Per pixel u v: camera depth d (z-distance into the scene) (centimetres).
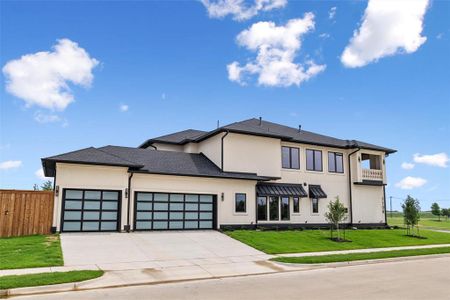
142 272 1255
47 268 1240
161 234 2064
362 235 2483
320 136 3191
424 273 1390
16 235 1816
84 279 1084
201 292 1012
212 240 1969
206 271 1316
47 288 1002
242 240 1984
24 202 1856
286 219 2694
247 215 2478
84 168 2016
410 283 1189
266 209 2620
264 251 1758
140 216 2183
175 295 972
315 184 2886
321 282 1177
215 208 2395
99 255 1489
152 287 1070
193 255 1596
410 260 1773
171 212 2272
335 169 3028
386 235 2575
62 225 1945
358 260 1631
